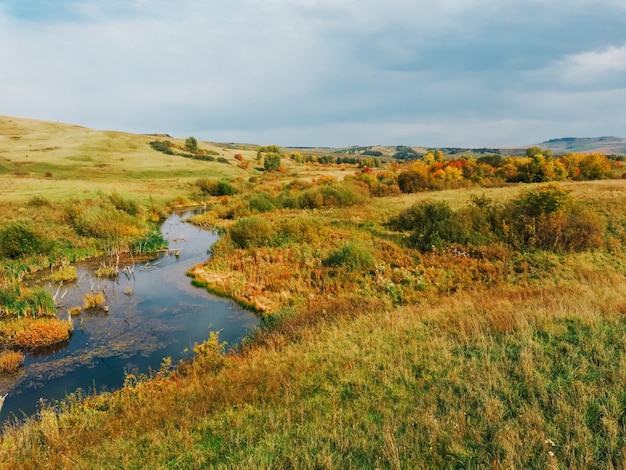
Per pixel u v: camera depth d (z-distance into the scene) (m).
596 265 14.55
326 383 5.99
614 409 4.36
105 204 28.77
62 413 6.93
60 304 13.20
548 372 5.46
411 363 6.32
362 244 17.39
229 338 10.70
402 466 3.87
